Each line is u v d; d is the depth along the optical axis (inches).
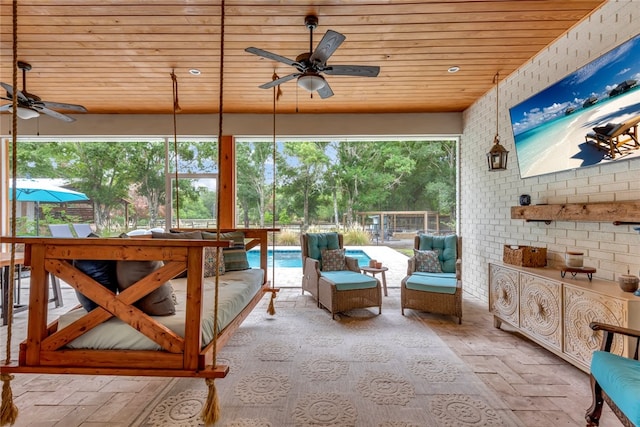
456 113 199.0
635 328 74.1
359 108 191.9
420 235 178.5
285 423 71.0
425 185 318.7
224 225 201.3
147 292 66.1
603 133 92.6
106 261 72.3
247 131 200.5
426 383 87.9
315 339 118.9
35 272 65.9
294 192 335.6
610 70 89.4
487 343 115.3
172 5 96.3
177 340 64.7
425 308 141.1
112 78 150.0
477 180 179.9
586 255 105.0
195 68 139.8
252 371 94.5
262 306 161.3
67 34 112.4
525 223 137.6
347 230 320.8
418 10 99.3
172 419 72.6
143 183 231.9
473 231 184.5
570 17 103.3
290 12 100.3
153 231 141.9
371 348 110.8
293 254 312.8
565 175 112.8
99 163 237.6
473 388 85.4
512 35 114.2
